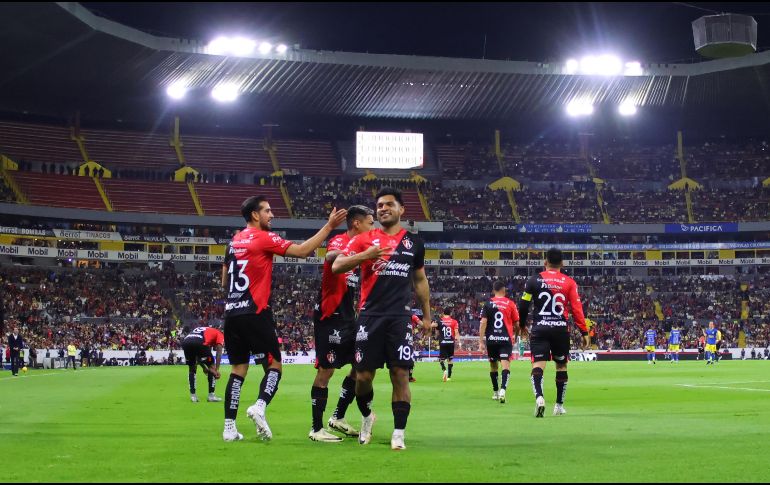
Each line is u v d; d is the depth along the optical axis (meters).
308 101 67.75
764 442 9.17
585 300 70.75
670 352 55.84
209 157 73.44
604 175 78.19
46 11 45.84
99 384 27.14
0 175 64.44
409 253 9.26
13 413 14.86
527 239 75.88
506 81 65.62
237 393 9.79
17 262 64.94
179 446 9.02
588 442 9.27
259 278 9.77
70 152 68.88
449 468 7.19
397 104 69.31
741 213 73.75
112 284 64.50
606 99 69.50
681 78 65.56
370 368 9.07
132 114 70.69
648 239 75.69
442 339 28.59
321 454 8.23
